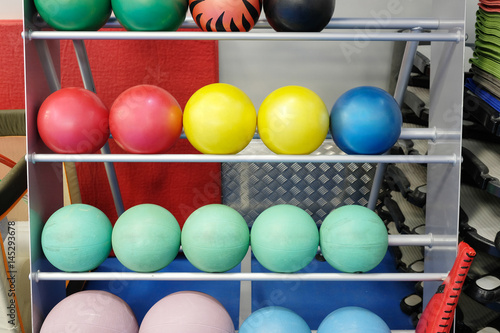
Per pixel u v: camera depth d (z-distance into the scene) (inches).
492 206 74.9
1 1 92.8
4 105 93.0
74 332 61.0
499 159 71.5
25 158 64.3
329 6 62.9
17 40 90.2
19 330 67.4
